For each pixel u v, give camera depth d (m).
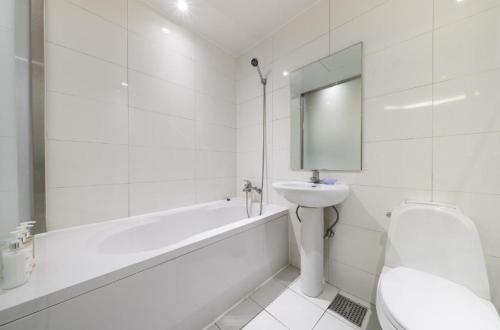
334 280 1.40
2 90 0.90
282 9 1.55
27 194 1.01
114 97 1.33
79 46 1.18
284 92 1.73
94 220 1.25
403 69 1.10
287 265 1.69
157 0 1.46
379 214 1.20
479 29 0.89
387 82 1.16
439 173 1.00
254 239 1.36
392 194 1.15
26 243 0.71
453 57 0.95
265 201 1.90
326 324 1.08
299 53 1.60
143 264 0.79
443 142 0.98
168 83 1.62
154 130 1.54
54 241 1.01
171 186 1.66
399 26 1.11
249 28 1.76
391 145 1.15
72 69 1.16
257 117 1.97
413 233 0.95
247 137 2.08
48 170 1.08
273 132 1.82
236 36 1.86
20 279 0.62
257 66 1.79
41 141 1.04
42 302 0.58
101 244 1.05
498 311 0.85
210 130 1.95
